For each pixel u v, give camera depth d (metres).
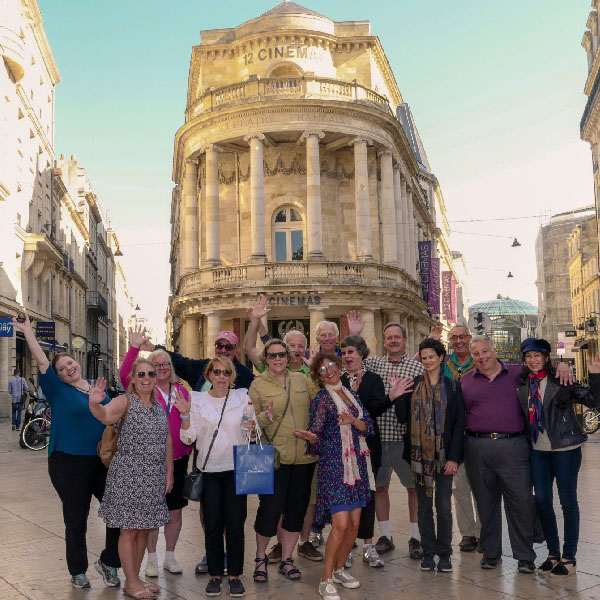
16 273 30.16
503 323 100.50
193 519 9.07
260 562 6.35
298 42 31.36
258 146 28.75
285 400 6.54
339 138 30.20
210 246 29.44
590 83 41.50
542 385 6.54
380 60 34.41
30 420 16.91
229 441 6.18
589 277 55.22
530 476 6.54
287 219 30.84
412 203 40.25
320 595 5.86
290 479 6.56
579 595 5.73
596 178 44.88
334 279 28.22
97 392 5.66
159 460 5.94
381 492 7.33
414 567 6.64
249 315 7.97
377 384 6.88
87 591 6.03
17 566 6.76
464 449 6.79
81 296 54.34
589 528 7.96
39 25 33.88
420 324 40.50
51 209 39.12
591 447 15.97
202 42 32.47
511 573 6.40
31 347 6.33
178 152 35.25
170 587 6.18
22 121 31.58
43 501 10.08
